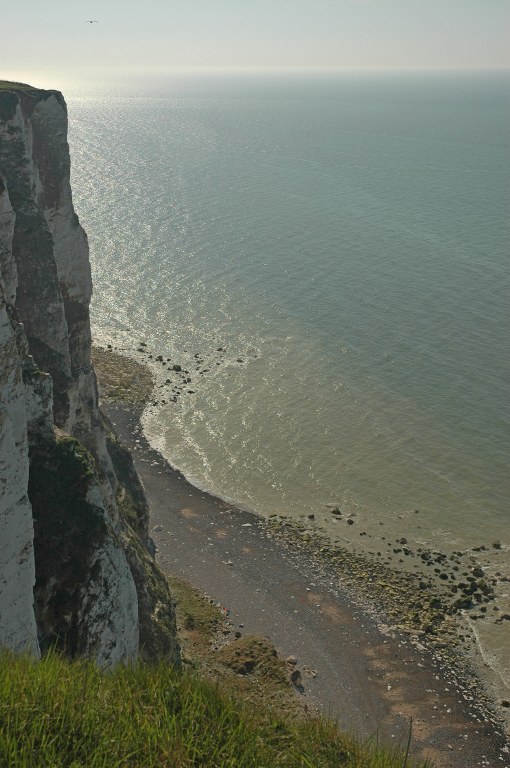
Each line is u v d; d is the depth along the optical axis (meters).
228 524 56.59
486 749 39.25
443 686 43.16
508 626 47.72
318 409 70.69
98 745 13.68
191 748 14.28
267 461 64.06
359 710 40.81
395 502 59.41
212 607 47.31
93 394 38.50
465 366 76.69
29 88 36.22
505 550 54.56
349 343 82.00
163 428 68.00
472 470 62.38
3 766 12.56
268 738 15.60
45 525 24.20
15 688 14.29
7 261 28.05
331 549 54.53
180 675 17.34
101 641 24.36
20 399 21.00
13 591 20.88
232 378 75.88
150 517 56.53
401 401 71.50
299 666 43.25
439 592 50.50
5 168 33.12
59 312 34.19
